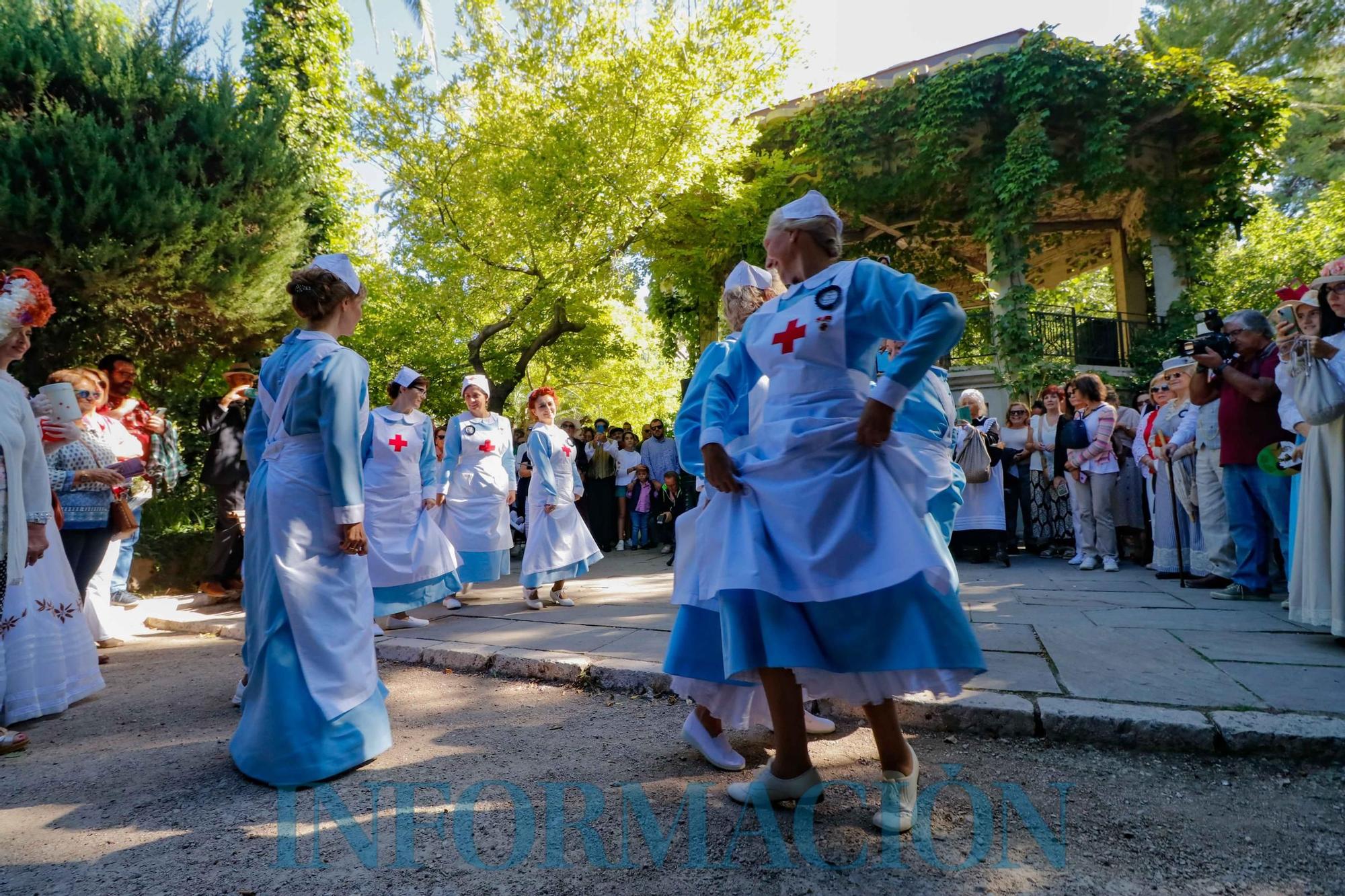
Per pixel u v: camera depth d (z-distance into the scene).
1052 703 3.03
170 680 4.45
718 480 2.30
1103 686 3.25
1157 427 6.66
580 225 11.11
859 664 2.09
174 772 2.90
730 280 3.23
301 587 2.85
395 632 5.20
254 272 8.06
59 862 2.17
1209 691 3.16
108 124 7.20
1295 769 2.62
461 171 11.71
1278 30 17.97
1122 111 10.88
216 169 8.15
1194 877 1.93
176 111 7.80
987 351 11.94
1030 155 10.81
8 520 3.45
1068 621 4.62
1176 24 19.09
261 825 2.38
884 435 2.14
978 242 12.91
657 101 10.48
